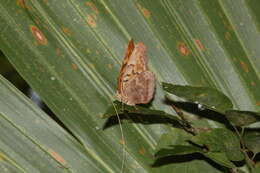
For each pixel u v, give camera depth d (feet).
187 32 2.11
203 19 2.12
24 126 1.94
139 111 1.89
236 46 2.12
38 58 1.98
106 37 2.06
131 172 1.98
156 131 2.03
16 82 2.58
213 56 2.10
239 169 1.97
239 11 2.15
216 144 1.88
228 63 2.10
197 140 1.89
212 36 2.11
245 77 2.10
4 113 1.93
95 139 1.98
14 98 1.94
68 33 2.03
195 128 2.02
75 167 1.94
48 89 1.97
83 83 2.01
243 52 2.12
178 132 2.00
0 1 1.99
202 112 2.06
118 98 2.02
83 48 2.04
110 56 2.06
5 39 1.97
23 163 1.92
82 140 1.97
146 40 2.08
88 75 2.02
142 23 2.09
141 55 2.00
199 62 2.09
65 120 1.97
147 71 2.00
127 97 2.01
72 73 2.01
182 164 1.98
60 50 2.01
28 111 1.94
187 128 2.01
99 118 2.00
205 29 2.11
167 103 2.06
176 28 2.10
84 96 2.00
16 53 1.97
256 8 2.15
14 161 1.91
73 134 1.97
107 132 2.00
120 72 2.00
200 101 1.87
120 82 2.00
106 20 2.07
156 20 2.10
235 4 2.15
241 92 2.09
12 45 1.97
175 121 2.03
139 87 2.00
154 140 2.02
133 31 2.08
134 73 1.99
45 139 1.94
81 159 1.95
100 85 2.03
